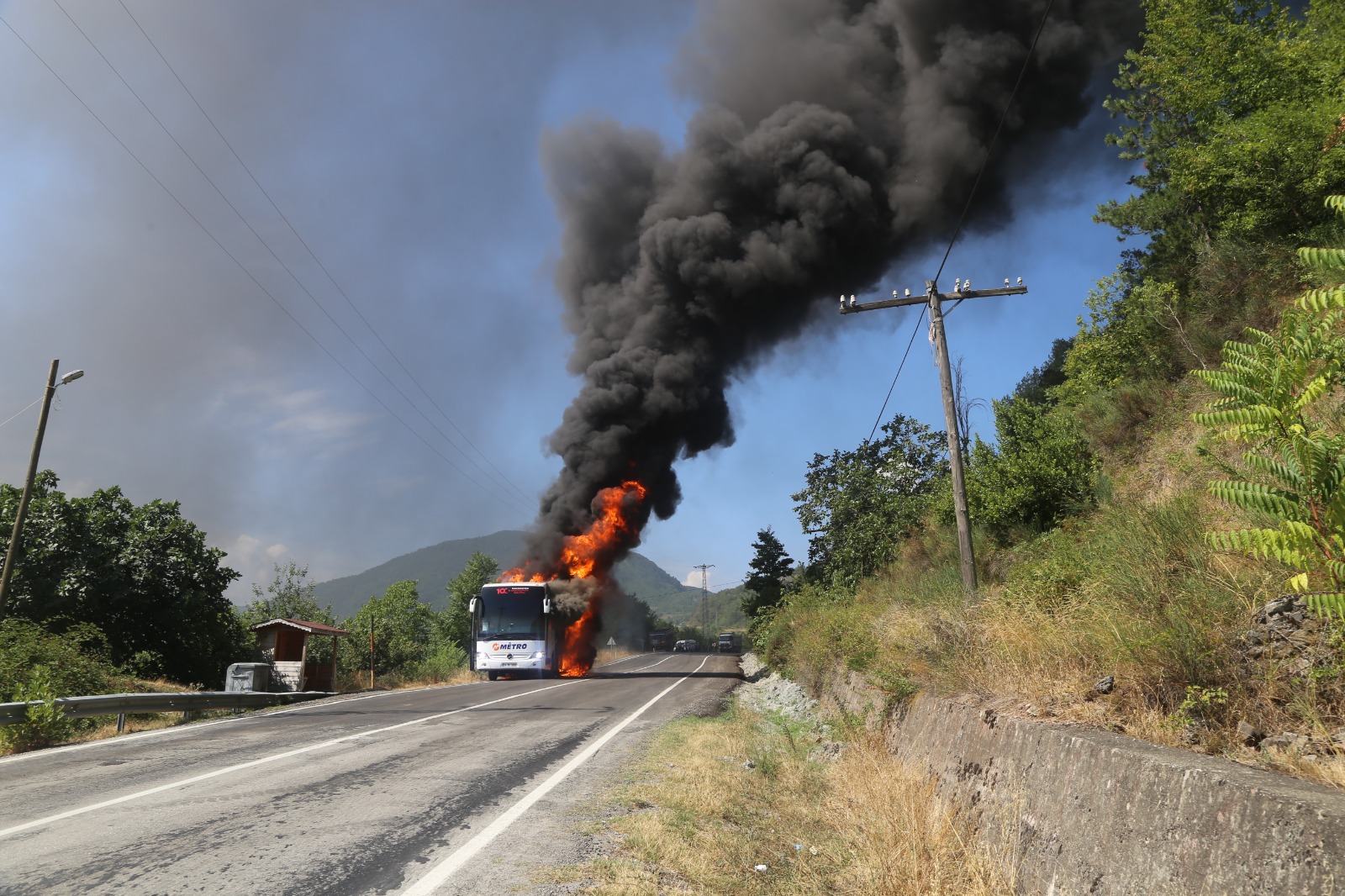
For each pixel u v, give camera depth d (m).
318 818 5.35
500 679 25.83
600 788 6.47
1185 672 4.00
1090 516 10.34
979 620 7.44
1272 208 11.50
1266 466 2.85
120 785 6.54
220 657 23.95
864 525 21.81
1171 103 14.62
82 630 17.44
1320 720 3.30
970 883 4.01
